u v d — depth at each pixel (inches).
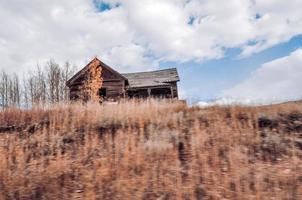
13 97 1886.1
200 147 383.2
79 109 511.8
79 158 380.5
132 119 463.8
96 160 368.5
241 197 287.0
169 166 349.4
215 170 335.9
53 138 429.7
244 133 410.6
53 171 346.9
